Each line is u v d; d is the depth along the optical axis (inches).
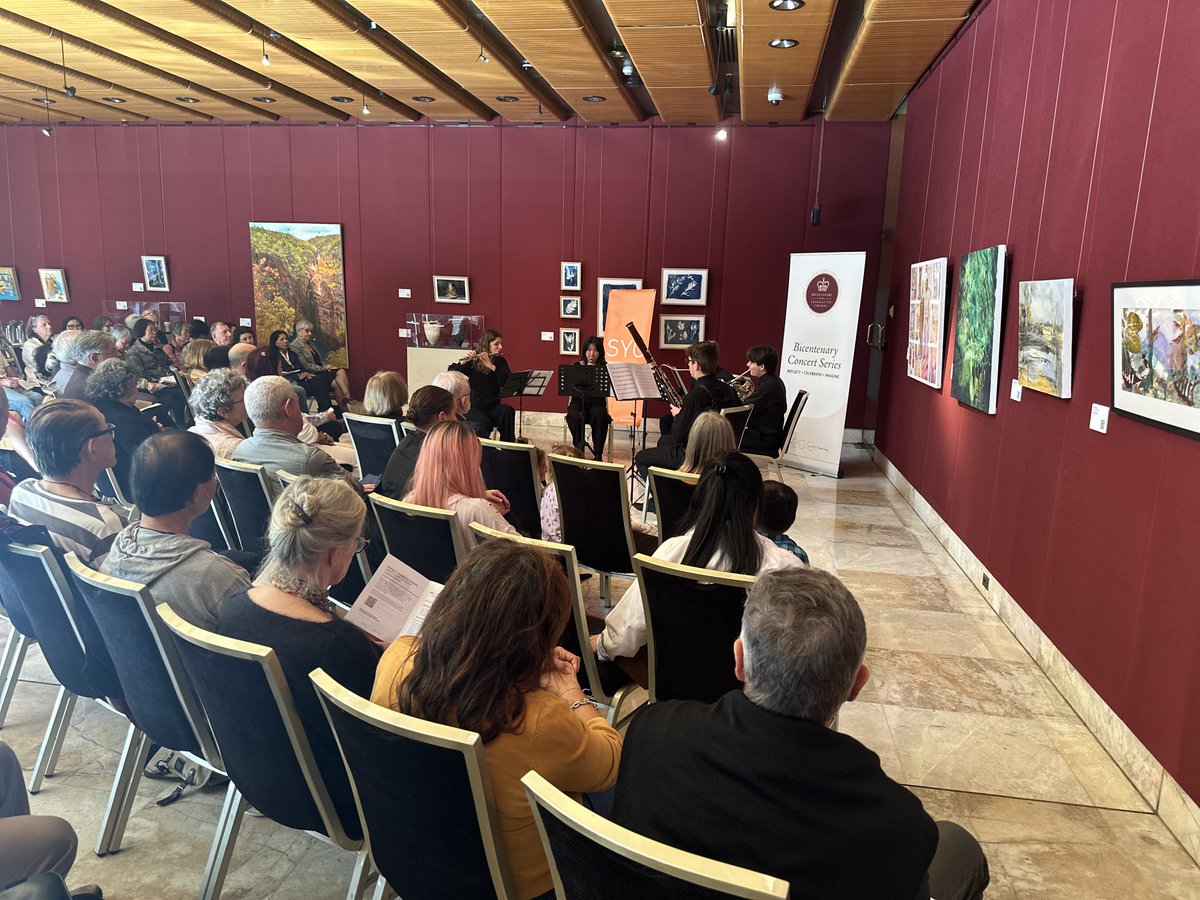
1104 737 121.9
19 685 127.6
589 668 98.1
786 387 327.3
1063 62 152.6
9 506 103.0
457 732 49.7
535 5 210.5
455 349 357.4
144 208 416.2
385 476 141.6
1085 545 131.6
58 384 209.0
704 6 223.3
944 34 227.0
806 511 256.5
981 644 159.3
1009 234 181.0
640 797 47.6
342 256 405.7
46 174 419.5
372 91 337.7
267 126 399.5
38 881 51.8
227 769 73.2
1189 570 99.8
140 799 100.8
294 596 71.1
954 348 216.1
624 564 151.4
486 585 54.8
